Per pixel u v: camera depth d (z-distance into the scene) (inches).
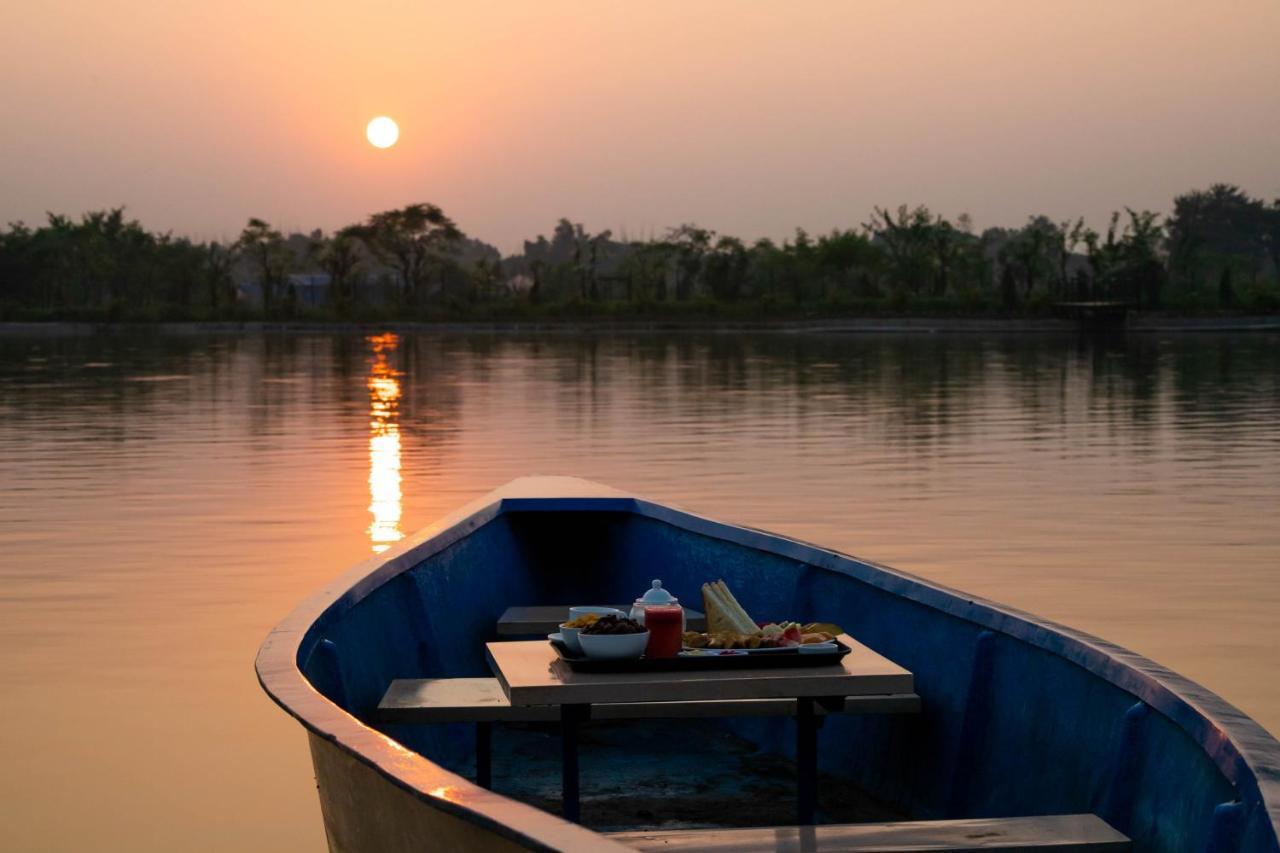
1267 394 975.0
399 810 94.6
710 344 2175.2
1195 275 3570.4
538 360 1611.7
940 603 156.9
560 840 72.2
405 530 401.4
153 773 198.7
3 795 190.4
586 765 189.5
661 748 197.2
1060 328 2839.6
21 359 1678.2
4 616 293.3
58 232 4109.3
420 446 641.6
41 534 395.9
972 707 145.4
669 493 471.8
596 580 249.4
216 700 232.8
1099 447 626.8
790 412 828.6
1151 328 2810.0
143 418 810.2
